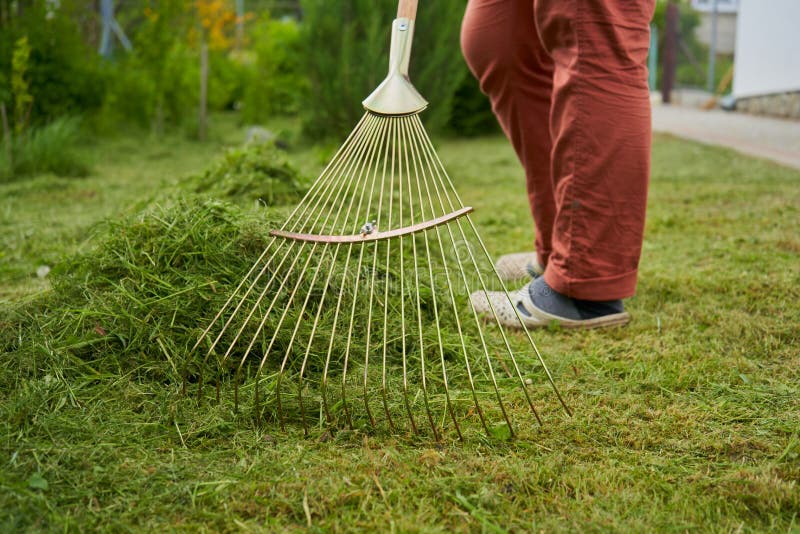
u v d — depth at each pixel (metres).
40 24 6.32
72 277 2.09
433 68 5.88
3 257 2.95
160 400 1.69
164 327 1.88
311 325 1.96
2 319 1.96
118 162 5.76
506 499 1.35
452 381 1.88
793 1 9.48
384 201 3.39
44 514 1.27
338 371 1.87
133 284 2.01
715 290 2.55
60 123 5.38
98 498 1.33
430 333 2.05
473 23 2.33
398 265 2.32
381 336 2.01
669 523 1.28
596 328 2.26
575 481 1.41
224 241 2.12
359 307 2.08
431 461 1.46
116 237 2.17
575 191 2.07
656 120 9.86
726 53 17.25
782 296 2.45
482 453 1.52
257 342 1.88
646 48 2.03
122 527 1.25
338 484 1.37
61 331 1.89
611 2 1.92
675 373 1.91
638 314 2.37
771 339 2.11
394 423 1.64
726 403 1.74
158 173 5.21
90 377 1.75
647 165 2.07
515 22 2.25
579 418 1.67
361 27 6.10
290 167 3.36
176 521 1.28
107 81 6.80
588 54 1.96
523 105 2.38
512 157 6.21
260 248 2.11
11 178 4.83
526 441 1.57
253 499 1.33
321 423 1.61
